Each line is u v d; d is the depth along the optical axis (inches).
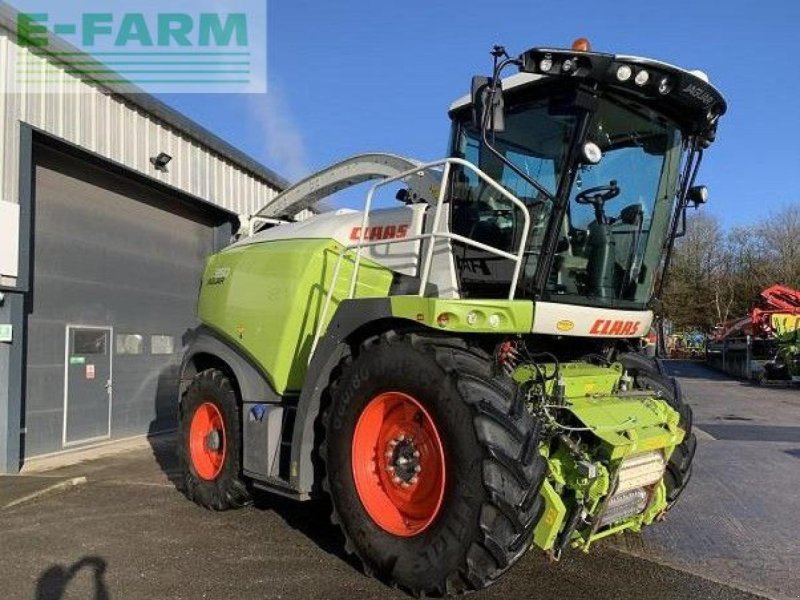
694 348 2001.7
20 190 313.1
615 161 181.2
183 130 435.5
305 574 174.2
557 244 172.1
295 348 208.7
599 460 157.2
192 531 212.2
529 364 176.7
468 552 141.2
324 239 217.9
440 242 188.1
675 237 201.8
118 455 366.3
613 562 186.2
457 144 187.9
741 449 380.8
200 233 497.7
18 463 314.0
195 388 243.0
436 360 151.9
